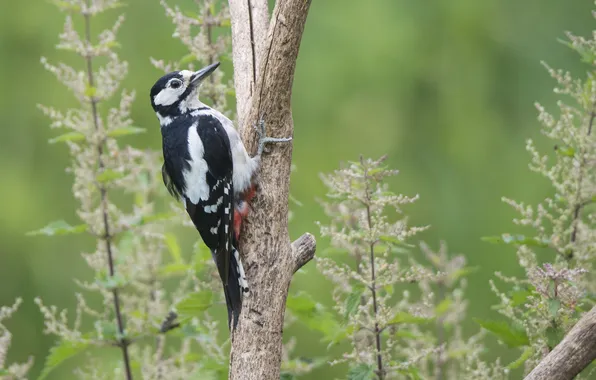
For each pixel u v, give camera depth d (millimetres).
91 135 10312
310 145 17828
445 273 8914
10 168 17453
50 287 16969
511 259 16516
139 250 10867
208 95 10703
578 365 8000
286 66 8836
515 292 8812
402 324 9000
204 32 10656
